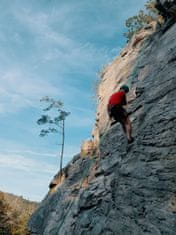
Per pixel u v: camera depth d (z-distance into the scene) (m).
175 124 9.20
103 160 14.40
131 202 9.98
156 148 9.64
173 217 7.89
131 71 15.24
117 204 10.93
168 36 12.29
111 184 11.90
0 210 56.44
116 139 13.53
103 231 12.18
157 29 14.36
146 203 9.17
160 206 8.53
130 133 10.06
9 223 55.72
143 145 10.41
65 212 19.36
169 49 11.45
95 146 23.14
